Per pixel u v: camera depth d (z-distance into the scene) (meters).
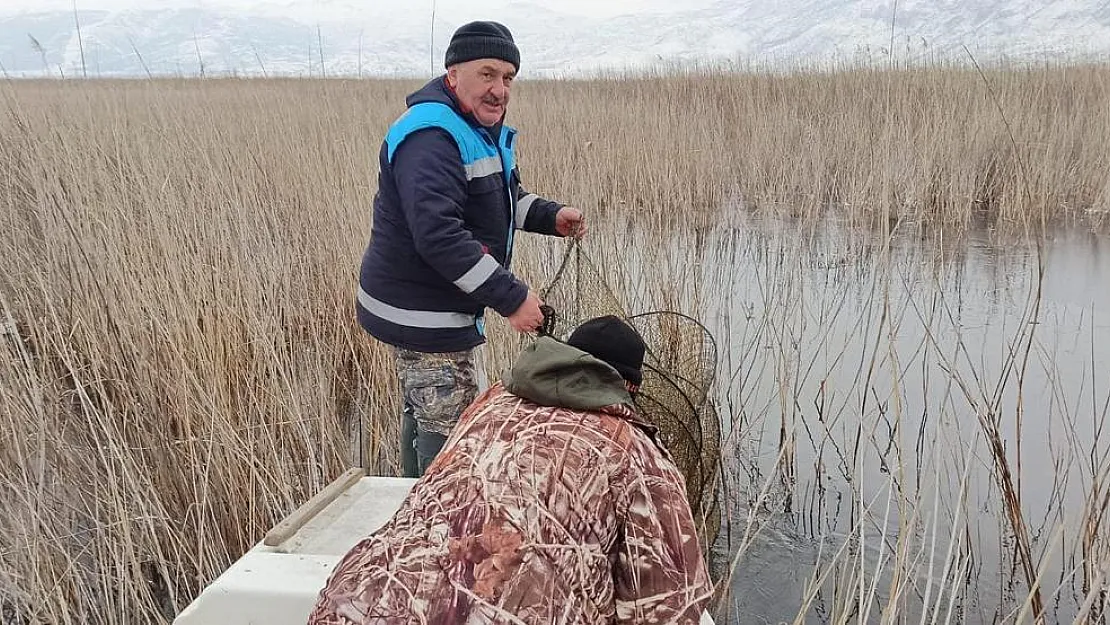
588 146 8.36
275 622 2.07
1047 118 9.70
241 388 3.86
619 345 1.93
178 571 3.06
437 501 1.74
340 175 5.85
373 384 4.26
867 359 4.97
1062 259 7.01
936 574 3.18
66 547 3.05
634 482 1.74
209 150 6.50
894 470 3.77
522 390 1.83
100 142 5.71
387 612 1.64
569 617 1.64
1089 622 2.82
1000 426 4.13
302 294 4.89
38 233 5.25
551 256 5.43
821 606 3.05
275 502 3.24
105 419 3.21
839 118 10.23
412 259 2.88
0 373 3.45
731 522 3.54
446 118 2.73
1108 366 4.79
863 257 7.05
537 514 1.66
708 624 2.05
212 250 4.50
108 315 3.91
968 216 8.11
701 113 10.93
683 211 7.16
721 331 5.33
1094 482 2.91
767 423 4.33
